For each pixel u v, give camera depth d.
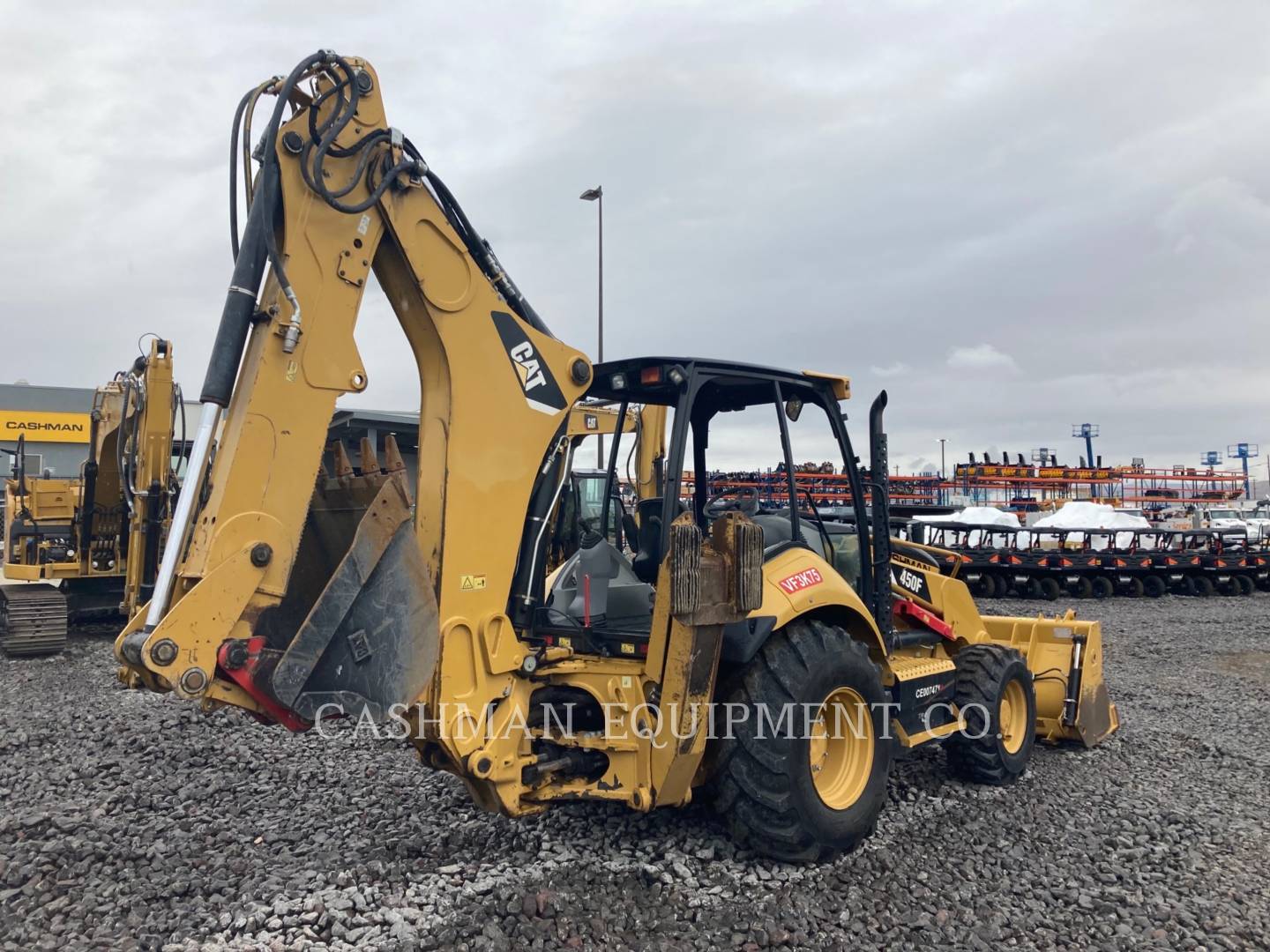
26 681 8.39
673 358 4.11
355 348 3.40
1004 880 3.88
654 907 3.48
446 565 3.56
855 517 4.92
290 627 3.50
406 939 3.14
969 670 5.36
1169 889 3.86
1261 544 20.28
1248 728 6.93
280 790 4.91
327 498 3.71
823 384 4.84
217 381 3.16
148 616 3.09
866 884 3.77
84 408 38.38
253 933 3.20
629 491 5.31
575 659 3.89
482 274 3.79
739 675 3.97
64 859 3.84
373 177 3.49
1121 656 10.62
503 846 4.02
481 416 3.70
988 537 18.06
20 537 11.15
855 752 4.24
